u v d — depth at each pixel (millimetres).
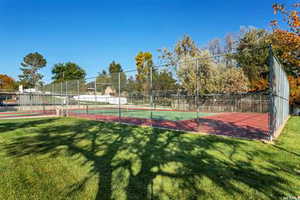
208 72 15797
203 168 3238
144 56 41594
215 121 10203
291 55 8078
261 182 2689
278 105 6883
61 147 4688
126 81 14125
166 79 16422
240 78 15258
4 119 11078
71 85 13961
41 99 18359
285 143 4965
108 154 4078
